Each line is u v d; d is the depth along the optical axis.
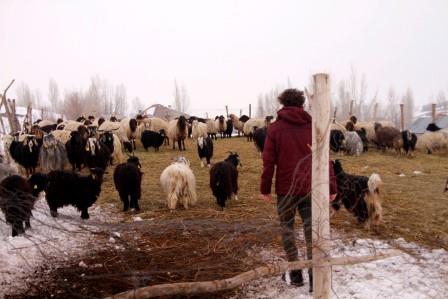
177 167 7.89
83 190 7.05
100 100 56.78
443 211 7.39
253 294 4.52
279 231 3.76
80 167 12.18
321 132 3.33
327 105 3.31
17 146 11.73
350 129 17.55
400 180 10.33
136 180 7.69
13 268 5.06
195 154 15.59
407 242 5.84
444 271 4.94
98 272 4.96
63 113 48.84
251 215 7.21
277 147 4.35
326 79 3.29
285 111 4.38
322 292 3.32
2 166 8.33
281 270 3.07
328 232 3.39
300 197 4.20
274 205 7.93
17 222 4.52
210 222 3.88
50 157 11.28
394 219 6.92
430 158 15.12
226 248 4.16
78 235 5.80
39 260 5.29
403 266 5.06
